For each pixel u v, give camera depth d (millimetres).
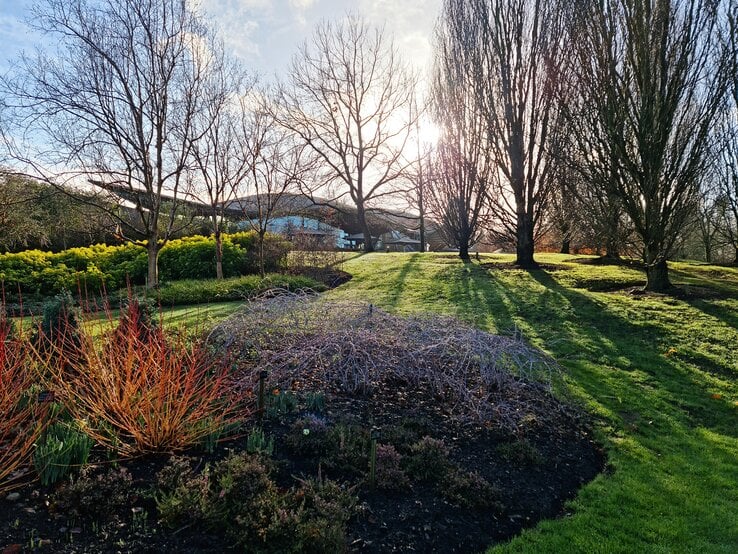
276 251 15641
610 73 9344
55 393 3625
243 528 2506
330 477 3223
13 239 16188
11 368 3365
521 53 13414
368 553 2580
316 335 5605
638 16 8945
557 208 16344
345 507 2834
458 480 3258
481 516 3053
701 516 3299
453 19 15180
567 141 12258
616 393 5664
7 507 2555
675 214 9586
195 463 3215
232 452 3209
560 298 10211
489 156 14812
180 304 10766
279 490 2971
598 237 12367
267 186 13969
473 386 5168
